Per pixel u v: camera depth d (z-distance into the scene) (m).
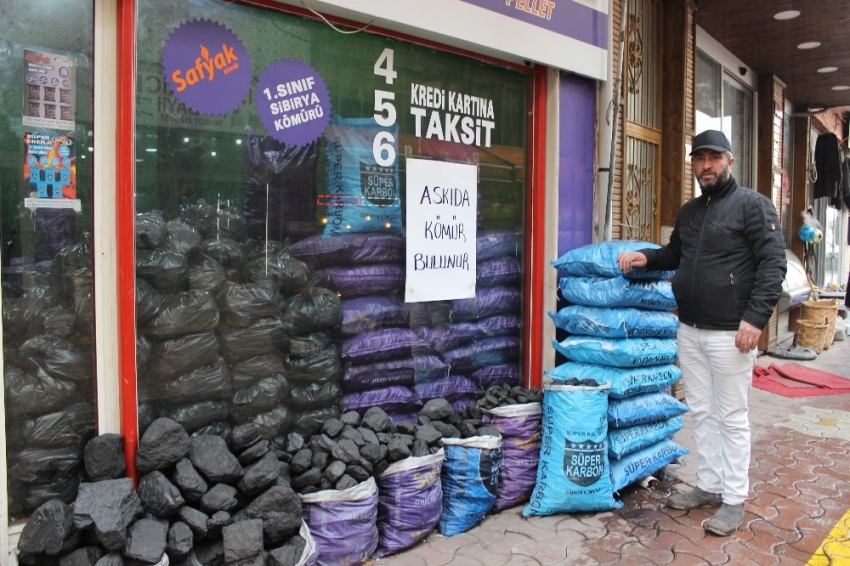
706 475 3.41
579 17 4.10
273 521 2.43
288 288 2.94
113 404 2.43
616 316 3.49
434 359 3.55
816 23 6.29
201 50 2.65
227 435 2.69
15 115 2.22
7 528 2.17
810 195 10.35
